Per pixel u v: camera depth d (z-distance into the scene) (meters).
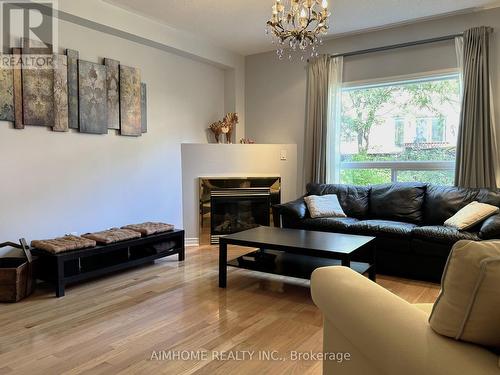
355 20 4.22
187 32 4.62
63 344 2.20
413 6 3.83
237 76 5.55
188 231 4.91
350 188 4.47
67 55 3.62
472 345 0.93
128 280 3.40
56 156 3.59
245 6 3.84
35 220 3.45
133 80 4.26
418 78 4.33
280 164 5.13
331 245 2.89
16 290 2.85
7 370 1.92
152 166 4.59
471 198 3.65
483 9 3.91
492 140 3.81
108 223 4.10
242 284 3.30
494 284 0.86
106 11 3.77
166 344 2.20
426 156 4.40
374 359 1.07
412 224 3.75
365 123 4.79
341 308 1.24
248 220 5.14
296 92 5.21
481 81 3.81
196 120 5.20
